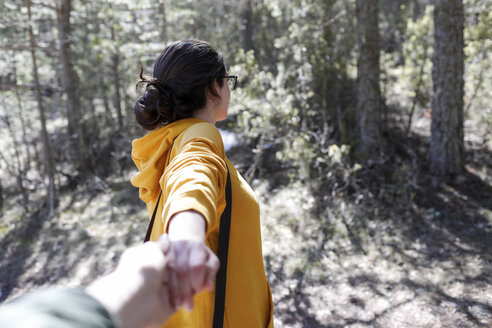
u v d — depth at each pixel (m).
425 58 6.73
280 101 5.14
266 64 8.03
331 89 6.82
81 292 0.30
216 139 0.89
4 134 9.40
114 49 7.21
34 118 10.05
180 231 0.49
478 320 3.01
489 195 5.08
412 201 4.97
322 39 6.41
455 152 5.60
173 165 0.73
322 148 5.27
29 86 8.16
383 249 4.23
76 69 9.79
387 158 5.92
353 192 5.45
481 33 6.26
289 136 5.27
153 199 0.97
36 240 6.13
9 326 0.22
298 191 5.50
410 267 3.85
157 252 0.41
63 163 10.27
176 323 0.84
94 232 6.09
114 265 5.02
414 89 6.75
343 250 4.32
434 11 5.53
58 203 7.64
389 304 3.38
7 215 7.57
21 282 5.00
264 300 0.99
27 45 8.09
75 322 0.25
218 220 0.84
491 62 6.40
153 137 0.96
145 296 0.36
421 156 6.35
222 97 1.02
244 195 0.90
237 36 8.98
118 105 9.70
